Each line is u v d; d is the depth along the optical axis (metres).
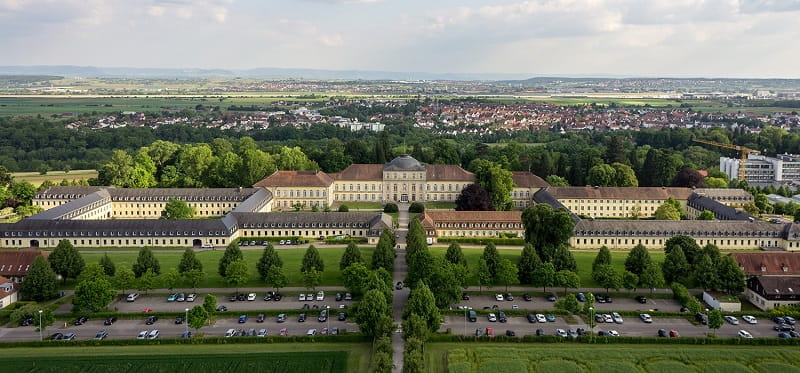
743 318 196.50
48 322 185.25
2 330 186.62
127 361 166.12
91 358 167.88
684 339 178.50
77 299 194.88
